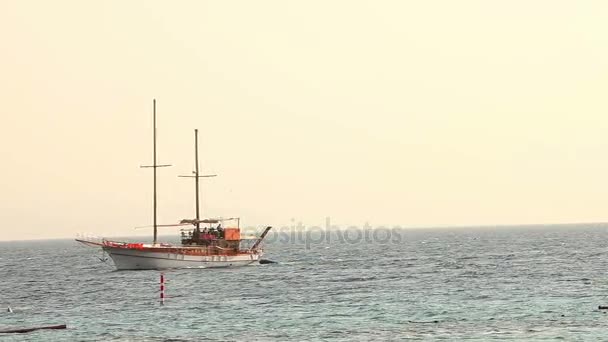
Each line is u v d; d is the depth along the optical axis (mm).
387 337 161125
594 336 156875
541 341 153500
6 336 171500
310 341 158375
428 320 182250
